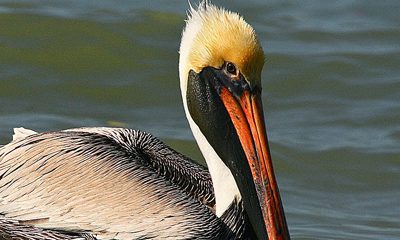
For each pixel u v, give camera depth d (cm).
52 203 1126
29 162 1142
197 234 1123
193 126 1159
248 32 1123
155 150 1196
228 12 1152
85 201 1126
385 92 1820
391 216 1506
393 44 1952
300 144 1655
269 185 1091
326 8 2061
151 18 1933
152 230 1121
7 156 1152
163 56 1850
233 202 1152
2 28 1873
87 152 1150
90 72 1798
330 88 1827
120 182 1134
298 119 1741
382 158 1634
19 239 1135
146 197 1130
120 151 1162
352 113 1761
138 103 1745
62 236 1124
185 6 1984
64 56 1828
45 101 1722
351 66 1872
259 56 1117
